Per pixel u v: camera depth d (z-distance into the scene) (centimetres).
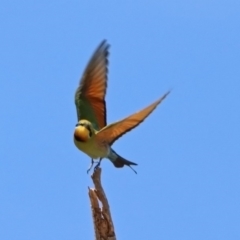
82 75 1193
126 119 1053
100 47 1157
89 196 1034
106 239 1009
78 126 1142
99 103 1208
